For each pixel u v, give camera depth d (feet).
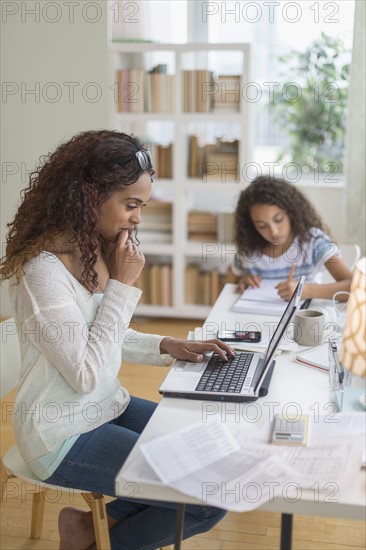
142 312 15.66
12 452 6.79
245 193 10.19
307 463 4.91
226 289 9.89
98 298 6.63
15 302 6.10
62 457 6.12
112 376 6.54
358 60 14.65
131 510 6.52
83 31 14.85
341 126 16.33
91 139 6.31
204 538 7.91
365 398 5.98
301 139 16.61
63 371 5.98
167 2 15.83
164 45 14.32
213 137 16.62
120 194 6.25
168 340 7.20
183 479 4.73
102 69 14.94
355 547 7.75
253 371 6.58
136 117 14.74
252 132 15.69
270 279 10.03
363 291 4.96
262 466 4.85
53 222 6.18
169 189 16.39
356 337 5.00
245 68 14.11
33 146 15.49
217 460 4.96
